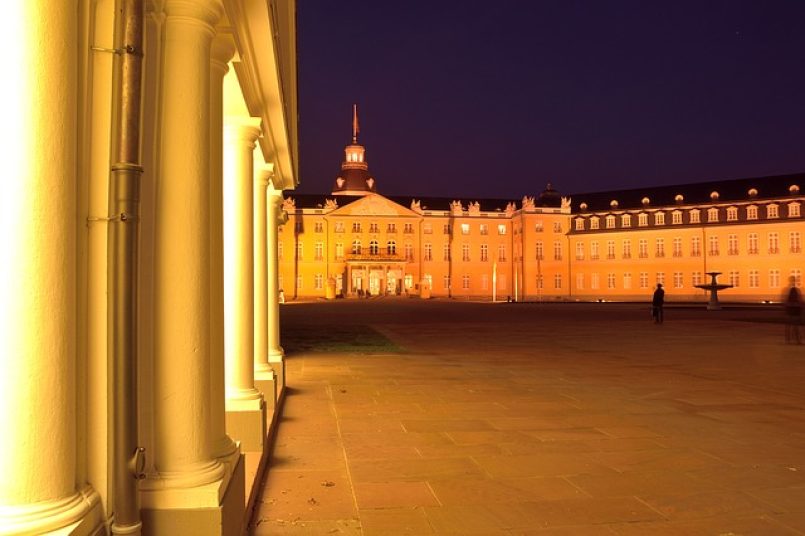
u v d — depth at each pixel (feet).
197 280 11.89
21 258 8.25
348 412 29.60
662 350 59.88
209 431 12.21
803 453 22.27
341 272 277.64
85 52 9.64
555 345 64.90
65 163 8.50
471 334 79.56
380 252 280.92
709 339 72.54
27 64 8.23
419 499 17.39
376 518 15.99
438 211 287.89
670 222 258.98
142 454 9.97
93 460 9.87
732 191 254.27
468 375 42.22
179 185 11.79
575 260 277.03
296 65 36.11
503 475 19.58
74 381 8.77
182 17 11.84
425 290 262.88
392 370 44.65
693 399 33.27
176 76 11.85
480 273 289.94
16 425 8.25
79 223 9.61
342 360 50.80
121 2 10.22
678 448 22.91
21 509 8.20
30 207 8.25
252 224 22.07
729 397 33.91
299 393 34.88
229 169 21.68
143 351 11.60
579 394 34.78
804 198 234.79
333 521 15.79
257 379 26.73
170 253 11.72
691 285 253.03
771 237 239.71
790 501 17.28
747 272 243.40
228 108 20.39
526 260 275.18
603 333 81.51
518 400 32.83
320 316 126.11
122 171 9.80
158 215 11.76
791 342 67.87
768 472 19.95
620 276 267.39
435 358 52.42
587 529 15.28
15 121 8.21
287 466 20.58
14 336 8.25
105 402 9.97
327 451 22.49
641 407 31.01
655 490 18.19
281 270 272.72
